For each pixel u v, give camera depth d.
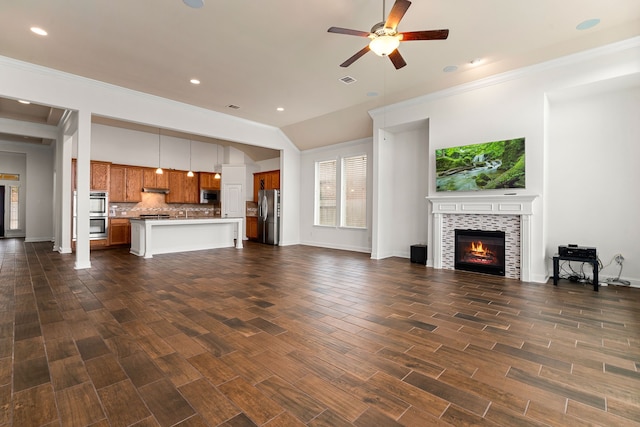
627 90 4.05
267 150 9.67
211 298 3.44
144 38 3.73
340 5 3.11
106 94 5.10
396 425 1.46
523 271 4.37
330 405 1.61
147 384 1.78
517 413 1.55
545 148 4.29
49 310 3.00
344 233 7.63
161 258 6.15
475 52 3.98
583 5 3.05
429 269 5.15
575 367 2.00
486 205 4.72
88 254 5.08
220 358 2.09
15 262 5.52
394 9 2.36
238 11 3.21
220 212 9.95
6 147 8.75
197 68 4.52
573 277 4.31
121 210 8.30
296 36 3.68
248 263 5.65
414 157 6.24
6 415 1.50
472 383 1.82
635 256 4.04
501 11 3.16
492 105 4.68
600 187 4.25
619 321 2.79
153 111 5.65
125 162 8.25
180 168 9.27
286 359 2.09
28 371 1.90
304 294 3.62
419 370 1.96
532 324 2.72
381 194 6.26
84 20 3.37
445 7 3.10
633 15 3.21
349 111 6.41
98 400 1.62
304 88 5.23
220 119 6.71
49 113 6.31
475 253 4.94
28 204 9.03
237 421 1.48
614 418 1.51
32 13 3.24
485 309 3.11
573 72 4.00
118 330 2.54
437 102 5.30
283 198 8.32
